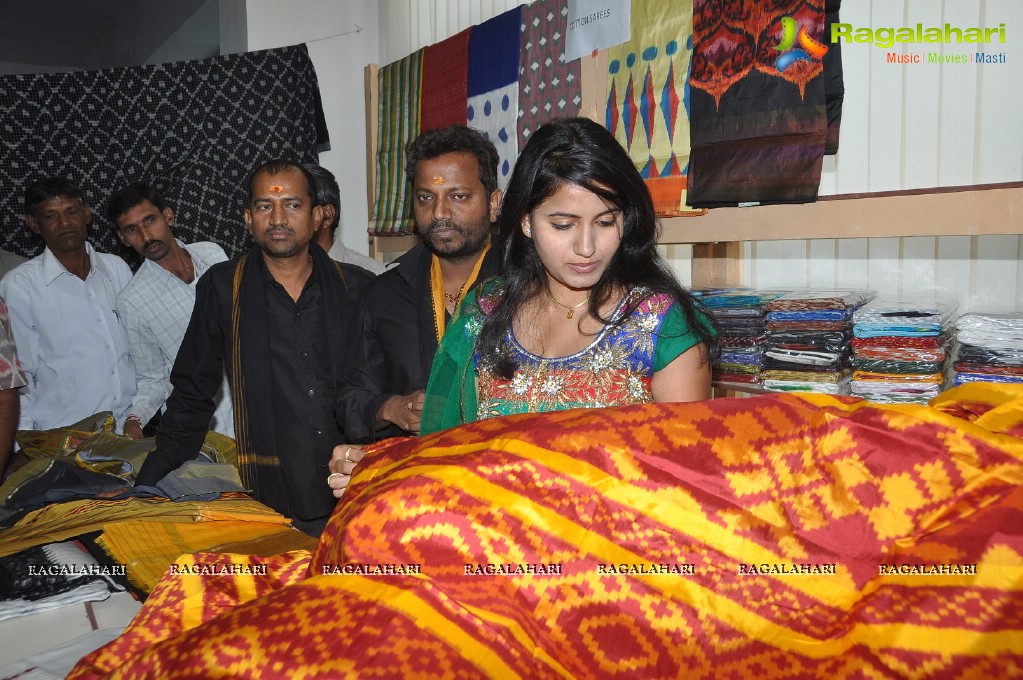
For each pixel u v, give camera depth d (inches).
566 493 35.1
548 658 31.9
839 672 30.3
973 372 76.4
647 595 33.4
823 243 99.5
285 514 87.4
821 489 34.6
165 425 80.4
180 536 62.4
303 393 85.8
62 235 113.3
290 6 167.3
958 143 83.5
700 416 37.3
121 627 47.1
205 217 146.6
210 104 146.6
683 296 46.4
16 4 305.1
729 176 88.9
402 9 163.5
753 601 33.2
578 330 47.3
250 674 27.8
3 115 139.3
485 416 48.9
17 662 41.6
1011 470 32.2
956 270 89.0
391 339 74.5
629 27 102.6
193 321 84.5
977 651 28.5
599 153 41.7
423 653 29.0
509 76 126.2
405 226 153.3
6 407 80.8
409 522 34.4
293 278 87.1
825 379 87.5
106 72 143.9
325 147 159.0
